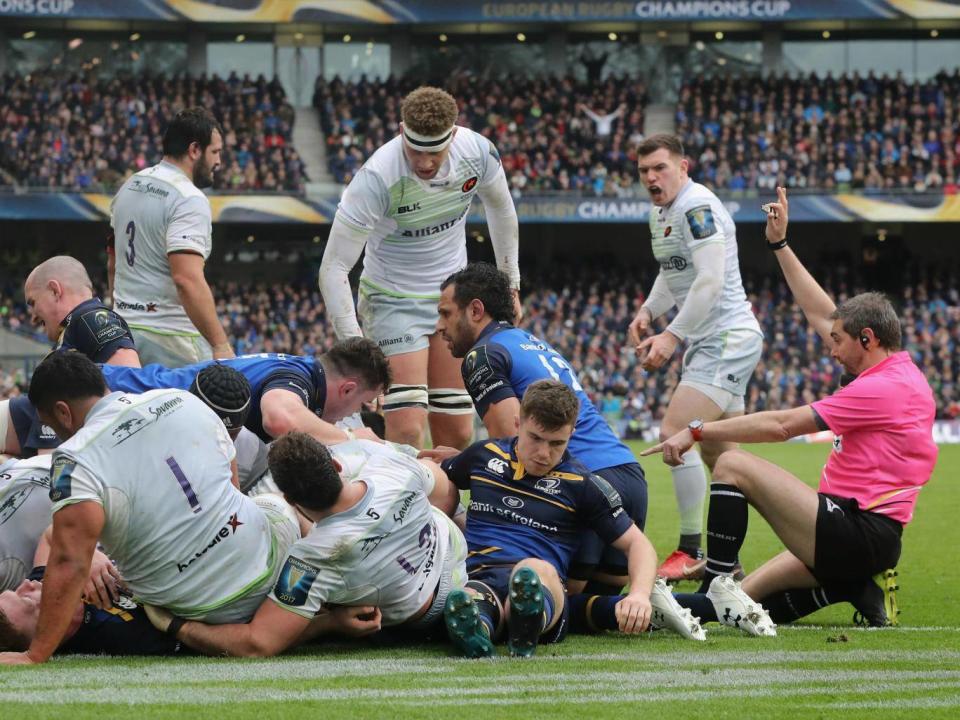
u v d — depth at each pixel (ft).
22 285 119.03
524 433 18.40
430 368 27.81
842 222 124.57
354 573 16.78
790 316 114.52
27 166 112.16
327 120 122.83
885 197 110.83
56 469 16.01
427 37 127.75
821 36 126.31
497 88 124.47
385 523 16.85
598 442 20.59
